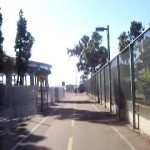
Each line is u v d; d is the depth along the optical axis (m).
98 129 18.08
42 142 14.26
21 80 47.16
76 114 28.16
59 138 15.23
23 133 17.08
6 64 41.28
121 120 22.30
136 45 16.72
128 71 19.34
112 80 28.31
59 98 57.38
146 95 14.89
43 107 35.94
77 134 16.38
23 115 26.91
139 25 45.75
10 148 13.03
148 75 14.30
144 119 15.45
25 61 46.75
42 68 62.50
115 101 26.36
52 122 22.06
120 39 45.78
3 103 31.08
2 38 36.47
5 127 19.59
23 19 47.16
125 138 14.76
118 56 23.72
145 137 14.70
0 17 36.19
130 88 18.92
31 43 47.50
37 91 35.31
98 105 40.47
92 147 12.84
